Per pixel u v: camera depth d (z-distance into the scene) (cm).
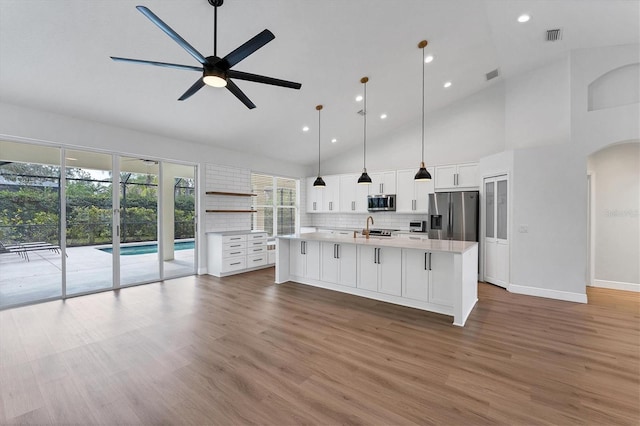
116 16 257
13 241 371
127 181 462
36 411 177
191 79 356
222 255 529
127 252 471
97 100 366
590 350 256
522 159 429
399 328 304
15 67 292
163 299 397
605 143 380
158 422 169
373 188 649
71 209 407
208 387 202
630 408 180
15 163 366
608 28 352
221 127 495
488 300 399
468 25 357
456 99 561
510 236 440
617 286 452
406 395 193
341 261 438
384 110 555
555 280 406
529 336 284
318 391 198
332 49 356
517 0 316
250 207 638
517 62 445
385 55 389
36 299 377
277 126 534
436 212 543
